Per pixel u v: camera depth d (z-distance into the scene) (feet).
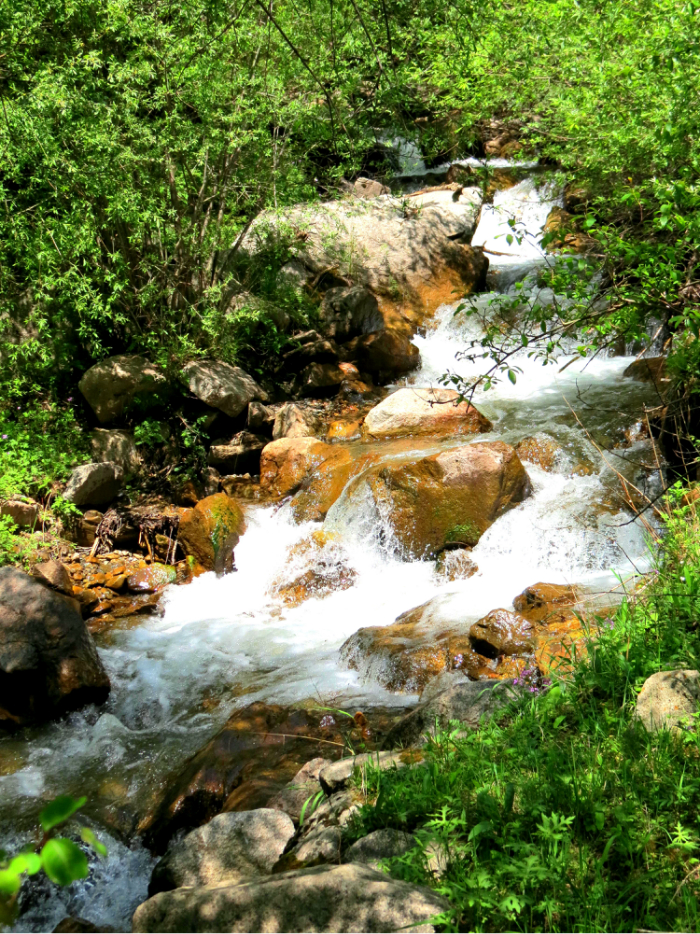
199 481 30.71
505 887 9.50
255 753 16.84
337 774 13.00
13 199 30.73
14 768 18.67
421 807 11.28
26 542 26.45
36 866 3.51
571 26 30.32
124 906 14.87
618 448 27.17
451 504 25.79
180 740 19.22
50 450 30.19
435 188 46.78
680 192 16.87
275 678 21.22
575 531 24.75
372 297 37.04
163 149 30.91
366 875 9.61
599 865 9.35
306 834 11.96
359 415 33.45
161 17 30.42
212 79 30.32
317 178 42.01
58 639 20.63
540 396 32.19
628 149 25.90
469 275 40.73
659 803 10.18
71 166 28.73
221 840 12.32
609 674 13.46
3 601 20.77
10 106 28.32
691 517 19.29
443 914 8.96
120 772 18.24
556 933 8.85
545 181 48.73
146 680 21.86
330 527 27.43
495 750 12.17
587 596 21.21
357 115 34.78
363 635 21.49
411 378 36.29
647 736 11.37
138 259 33.09
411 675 19.62
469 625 21.24
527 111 38.11
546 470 27.20
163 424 31.96
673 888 9.16
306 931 9.23
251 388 33.12
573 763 11.07
